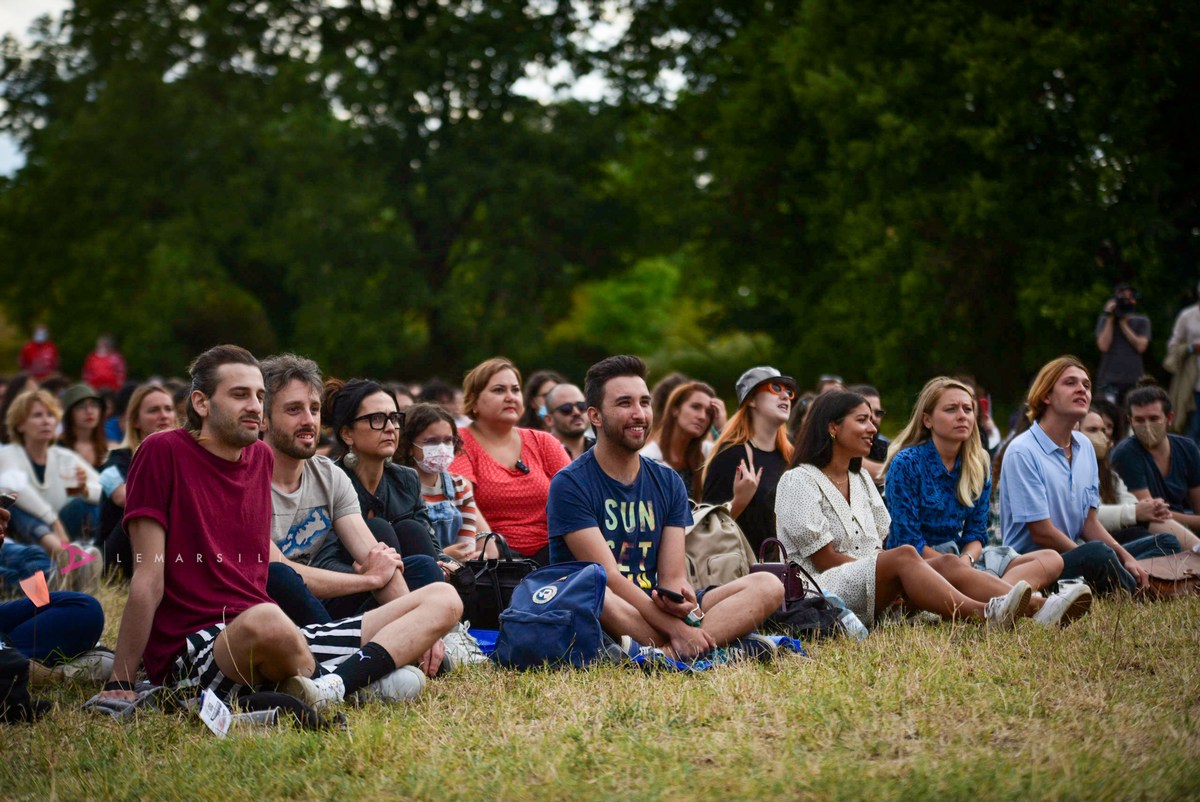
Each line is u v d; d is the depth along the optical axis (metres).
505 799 3.87
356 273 30.69
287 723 4.63
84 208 32.22
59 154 32.59
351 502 6.20
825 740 4.33
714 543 7.11
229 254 33.44
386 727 4.55
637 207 31.91
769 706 4.77
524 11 31.45
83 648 5.68
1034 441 7.59
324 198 30.39
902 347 22.69
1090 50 19.56
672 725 4.60
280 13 32.53
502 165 30.92
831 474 6.99
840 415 6.89
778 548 6.86
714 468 7.89
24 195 33.69
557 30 31.08
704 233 29.52
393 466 6.85
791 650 5.77
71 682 5.50
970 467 7.14
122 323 32.25
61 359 34.28
